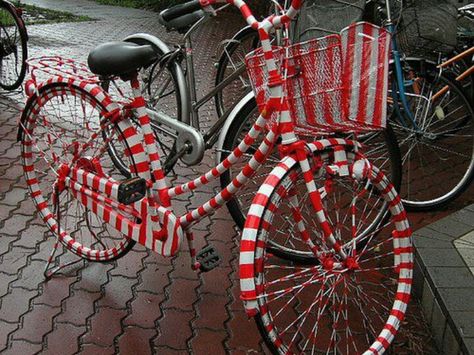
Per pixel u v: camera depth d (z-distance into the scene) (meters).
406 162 5.02
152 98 4.24
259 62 2.75
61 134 3.58
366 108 2.58
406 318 3.37
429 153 5.30
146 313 3.30
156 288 3.51
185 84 4.15
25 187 4.55
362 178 2.74
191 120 4.27
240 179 2.86
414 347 3.15
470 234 3.77
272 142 2.71
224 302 3.42
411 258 2.92
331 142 2.68
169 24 4.04
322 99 2.56
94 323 3.20
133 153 3.05
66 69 3.46
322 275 2.74
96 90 3.10
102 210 3.26
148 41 4.31
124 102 3.11
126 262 3.73
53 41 9.48
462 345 2.84
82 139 3.47
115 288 3.48
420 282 3.49
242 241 2.47
